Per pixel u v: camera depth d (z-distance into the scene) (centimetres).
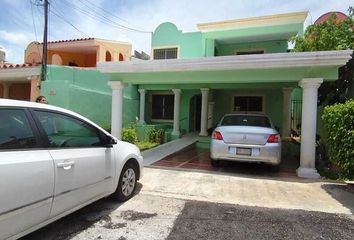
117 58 1709
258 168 840
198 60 779
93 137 448
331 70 717
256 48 1509
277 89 1402
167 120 1605
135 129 1305
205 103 1327
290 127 1230
